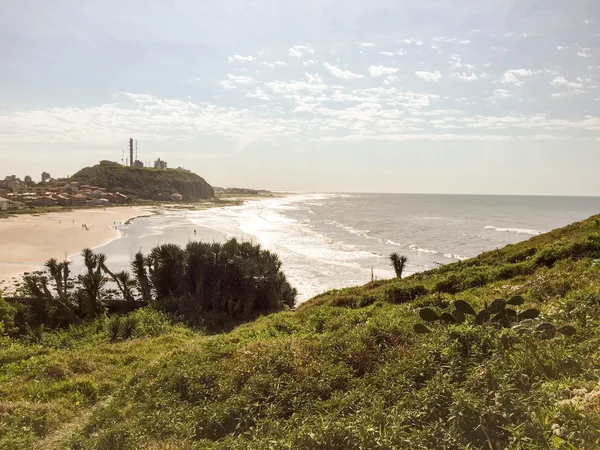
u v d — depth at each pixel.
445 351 6.75
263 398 7.34
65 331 22.88
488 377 5.25
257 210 171.88
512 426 4.18
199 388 8.66
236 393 7.94
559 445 3.68
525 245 24.52
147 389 9.46
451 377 5.88
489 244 69.06
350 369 7.82
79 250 62.94
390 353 8.00
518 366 5.59
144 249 63.62
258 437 5.70
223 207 194.38
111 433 7.21
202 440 6.17
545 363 5.60
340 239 75.94
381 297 19.00
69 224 99.19
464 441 4.31
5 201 133.25
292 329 14.95
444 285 18.66
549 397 4.60
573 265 14.78
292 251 61.09
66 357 14.53
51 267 26.23
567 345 6.32
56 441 8.26
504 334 6.55
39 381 12.09
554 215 139.50
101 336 20.56
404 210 171.62
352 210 172.25
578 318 7.89
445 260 54.78
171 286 29.91
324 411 6.15
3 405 9.64
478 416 4.46
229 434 6.39
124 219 116.62
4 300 24.73
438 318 8.45
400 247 66.12
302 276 44.84
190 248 29.02
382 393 6.13
